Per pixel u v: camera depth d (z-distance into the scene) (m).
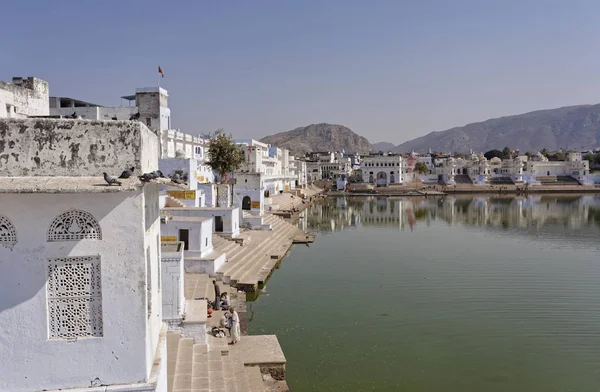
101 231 9.01
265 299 29.02
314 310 26.78
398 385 17.86
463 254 44.12
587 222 69.06
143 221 9.21
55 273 8.97
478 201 111.62
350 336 22.72
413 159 169.38
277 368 17.02
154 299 10.87
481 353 20.81
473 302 28.34
